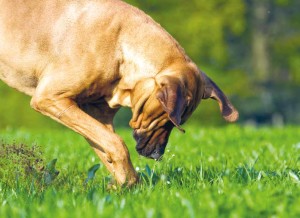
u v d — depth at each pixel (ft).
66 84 35.17
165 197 31.76
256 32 211.82
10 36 36.14
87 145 57.82
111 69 35.27
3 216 28.32
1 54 36.42
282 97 216.13
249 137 67.05
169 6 184.55
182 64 35.27
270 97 215.51
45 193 32.81
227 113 36.01
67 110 35.17
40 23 35.73
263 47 210.38
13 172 36.65
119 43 35.32
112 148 34.99
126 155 35.06
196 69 35.53
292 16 209.56
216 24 181.37
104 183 36.11
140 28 35.45
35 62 35.91
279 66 208.95
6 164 37.09
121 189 34.53
